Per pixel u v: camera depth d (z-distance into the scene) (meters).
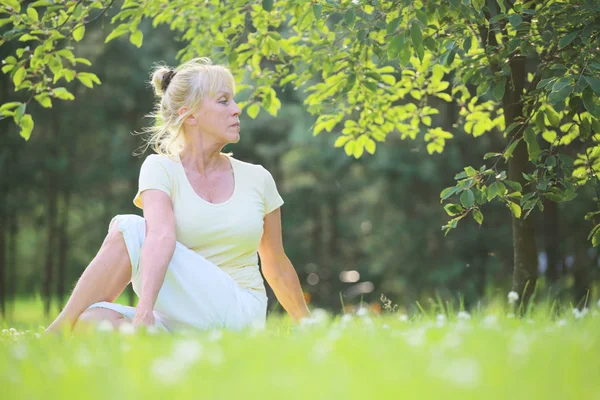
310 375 2.44
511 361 2.66
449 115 20.67
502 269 21.22
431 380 2.31
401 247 23.03
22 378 2.69
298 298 5.58
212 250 5.15
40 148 21.77
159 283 4.67
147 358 2.89
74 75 7.55
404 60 5.67
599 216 13.14
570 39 5.41
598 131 5.56
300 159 23.03
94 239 26.84
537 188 5.49
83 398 2.31
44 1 7.06
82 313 4.68
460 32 6.00
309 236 28.34
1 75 19.64
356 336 3.46
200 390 2.30
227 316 4.92
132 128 24.16
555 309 5.97
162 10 8.55
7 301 26.22
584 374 2.46
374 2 5.90
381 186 24.02
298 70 7.93
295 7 6.65
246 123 23.89
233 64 7.57
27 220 24.17
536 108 5.84
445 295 21.47
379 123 8.25
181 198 5.11
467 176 5.66
